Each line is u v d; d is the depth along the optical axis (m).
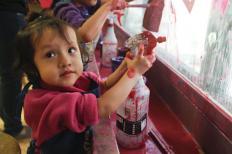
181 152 0.91
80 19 1.23
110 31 1.52
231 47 0.84
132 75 0.77
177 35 1.19
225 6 0.86
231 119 0.80
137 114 0.88
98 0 1.45
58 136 0.76
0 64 1.66
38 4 1.49
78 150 0.81
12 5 1.60
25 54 0.82
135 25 1.70
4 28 1.60
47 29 0.78
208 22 0.96
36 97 0.76
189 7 1.08
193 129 0.99
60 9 1.29
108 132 0.89
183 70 1.13
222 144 0.83
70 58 0.78
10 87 1.69
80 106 0.72
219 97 0.89
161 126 1.05
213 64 0.93
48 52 0.76
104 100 0.74
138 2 1.54
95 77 0.93
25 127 1.78
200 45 1.02
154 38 0.79
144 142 0.93
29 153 0.89
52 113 0.71
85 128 0.78
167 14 1.27
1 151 1.19
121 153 0.89
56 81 0.77
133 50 0.82
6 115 1.74
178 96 1.10
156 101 1.24
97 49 1.74
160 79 1.28
